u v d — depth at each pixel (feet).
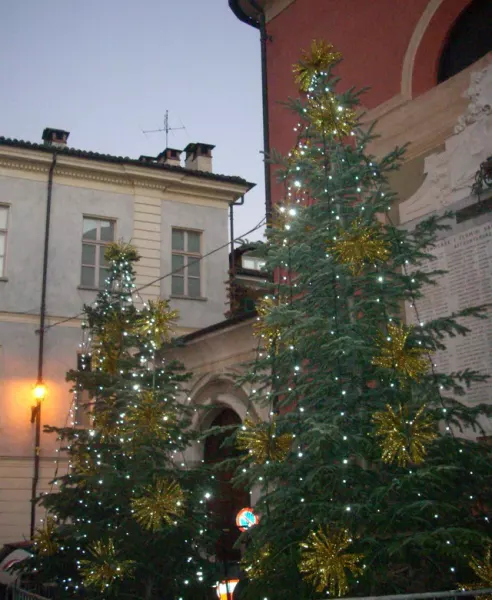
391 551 19.29
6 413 60.70
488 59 31.45
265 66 46.80
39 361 62.54
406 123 34.86
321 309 25.44
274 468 23.11
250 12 48.75
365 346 22.95
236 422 47.03
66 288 65.41
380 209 26.07
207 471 31.89
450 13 35.24
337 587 20.81
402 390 23.41
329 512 21.07
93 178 68.90
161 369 34.88
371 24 38.99
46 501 32.76
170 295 68.80
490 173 29.30
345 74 39.78
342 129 26.84
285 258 25.63
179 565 30.71
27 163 66.44
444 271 25.49
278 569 22.07
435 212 31.91
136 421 31.37
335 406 23.38
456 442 22.13
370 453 22.50
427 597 17.10
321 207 26.58
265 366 26.16
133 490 30.04
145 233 69.62
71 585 31.40
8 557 40.47
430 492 21.63
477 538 19.06
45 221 66.13
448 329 24.58
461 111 32.40
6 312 62.80
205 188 73.15
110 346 35.81
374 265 25.31
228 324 44.45
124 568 29.12
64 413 62.34
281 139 44.50
